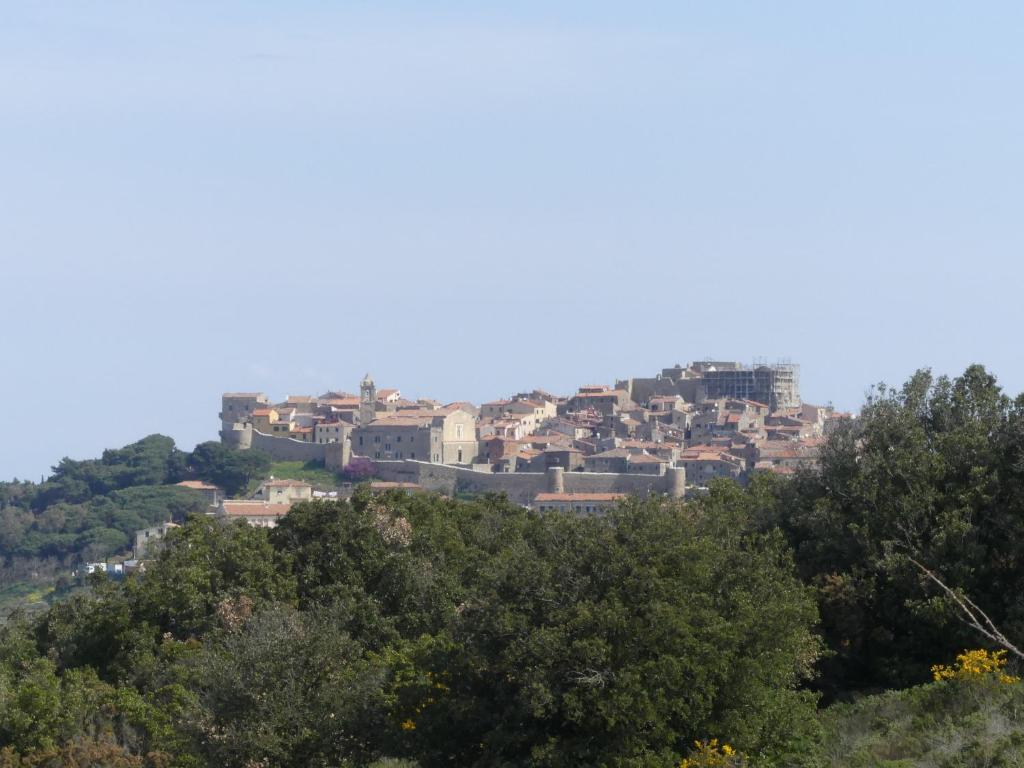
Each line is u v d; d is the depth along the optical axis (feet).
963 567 450.71
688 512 532.32
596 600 380.58
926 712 375.86
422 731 386.52
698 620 375.86
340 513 652.07
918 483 484.33
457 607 512.22
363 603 579.89
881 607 467.52
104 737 499.10
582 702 362.53
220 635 561.02
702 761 351.05
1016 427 488.85
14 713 493.77
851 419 529.04
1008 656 415.64
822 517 492.13
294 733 413.80
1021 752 323.16
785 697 388.37
